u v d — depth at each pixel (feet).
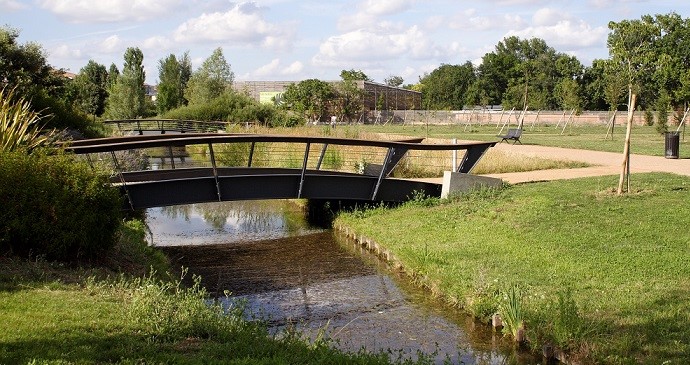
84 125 104.78
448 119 241.55
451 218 49.70
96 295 26.84
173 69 288.92
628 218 43.50
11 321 22.49
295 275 41.68
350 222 54.60
